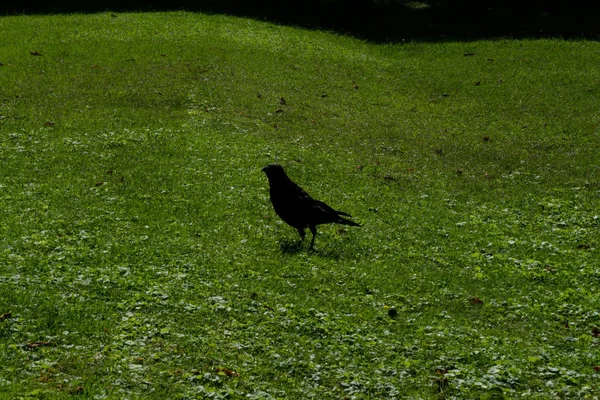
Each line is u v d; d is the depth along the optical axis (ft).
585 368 33.35
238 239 47.73
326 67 108.17
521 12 140.05
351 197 59.72
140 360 30.17
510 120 90.22
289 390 29.27
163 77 92.58
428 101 97.09
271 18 137.39
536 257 49.98
